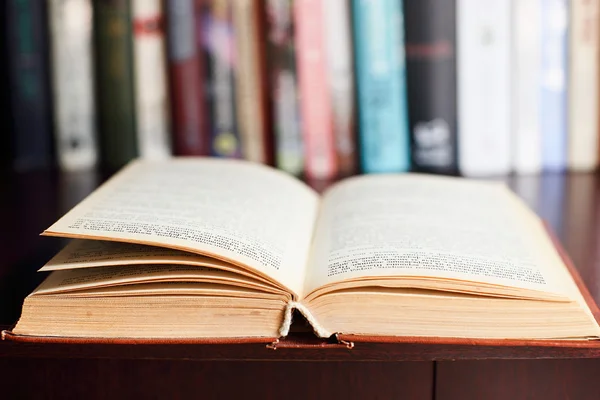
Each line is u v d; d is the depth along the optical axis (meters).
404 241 0.50
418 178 0.63
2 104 0.77
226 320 0.46
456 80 0.74
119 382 0.49
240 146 0.77
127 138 0.77
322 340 0.46
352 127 0.76
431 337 0.46
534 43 0.74
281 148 0.76
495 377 0.48
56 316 0.46
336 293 0.46
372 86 0.74
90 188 0.73
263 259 0.47
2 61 0.76
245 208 0.53
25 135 0.77
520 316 0.45
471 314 0.46
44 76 0.77
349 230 0.52
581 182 0.73
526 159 0.76
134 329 0.46
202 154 0.77
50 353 0.46
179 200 0.52
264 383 0.49
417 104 0.75
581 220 0.64
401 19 0.73
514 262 0.49
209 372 0.49
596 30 0.74
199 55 0.75
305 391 0.49
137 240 0.46
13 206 0.68
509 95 0.75
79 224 0.47
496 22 0.74
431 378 0.48
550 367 0.48
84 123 0.77
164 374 0.49
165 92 0.77
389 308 0.46
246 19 0.75
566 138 0.76
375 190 0.60
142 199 0.52
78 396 0.49
